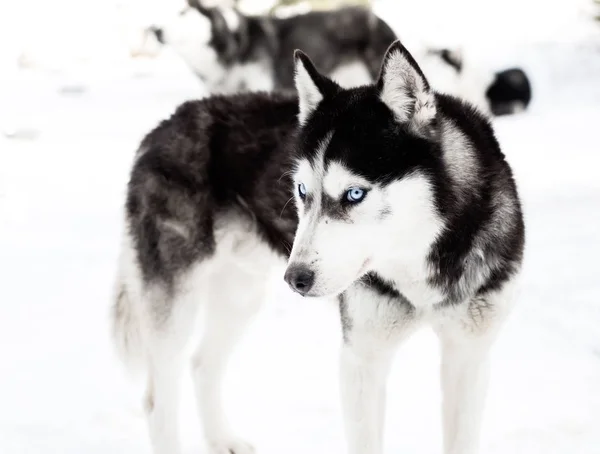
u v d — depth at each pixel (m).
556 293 4.90
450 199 2.76
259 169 3.35
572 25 13.25
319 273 2.64
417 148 2.73
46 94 12.09
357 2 10.81
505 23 13.55
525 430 3.48
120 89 12.26
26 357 4.38
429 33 13.19
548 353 4.21
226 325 3.69
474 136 2.93
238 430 3.68
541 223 6.09
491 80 10.12
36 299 5.25
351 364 2.96
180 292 3.41
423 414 3.76
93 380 4.12
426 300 2.88
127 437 3.59
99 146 9.15
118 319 3.57
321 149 2.78
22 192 7.62
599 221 6.05
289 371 4.24
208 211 3.41
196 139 3.47
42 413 3.76
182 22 10.27
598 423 3.50
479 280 2.85
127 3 16.00
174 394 3.40
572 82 11.09
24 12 17.34
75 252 6.13
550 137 8.64
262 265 3.55
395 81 2.74
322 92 2.94
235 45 10.28
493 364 4.14
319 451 3.45
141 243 3.46
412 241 2.77
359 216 2.69
